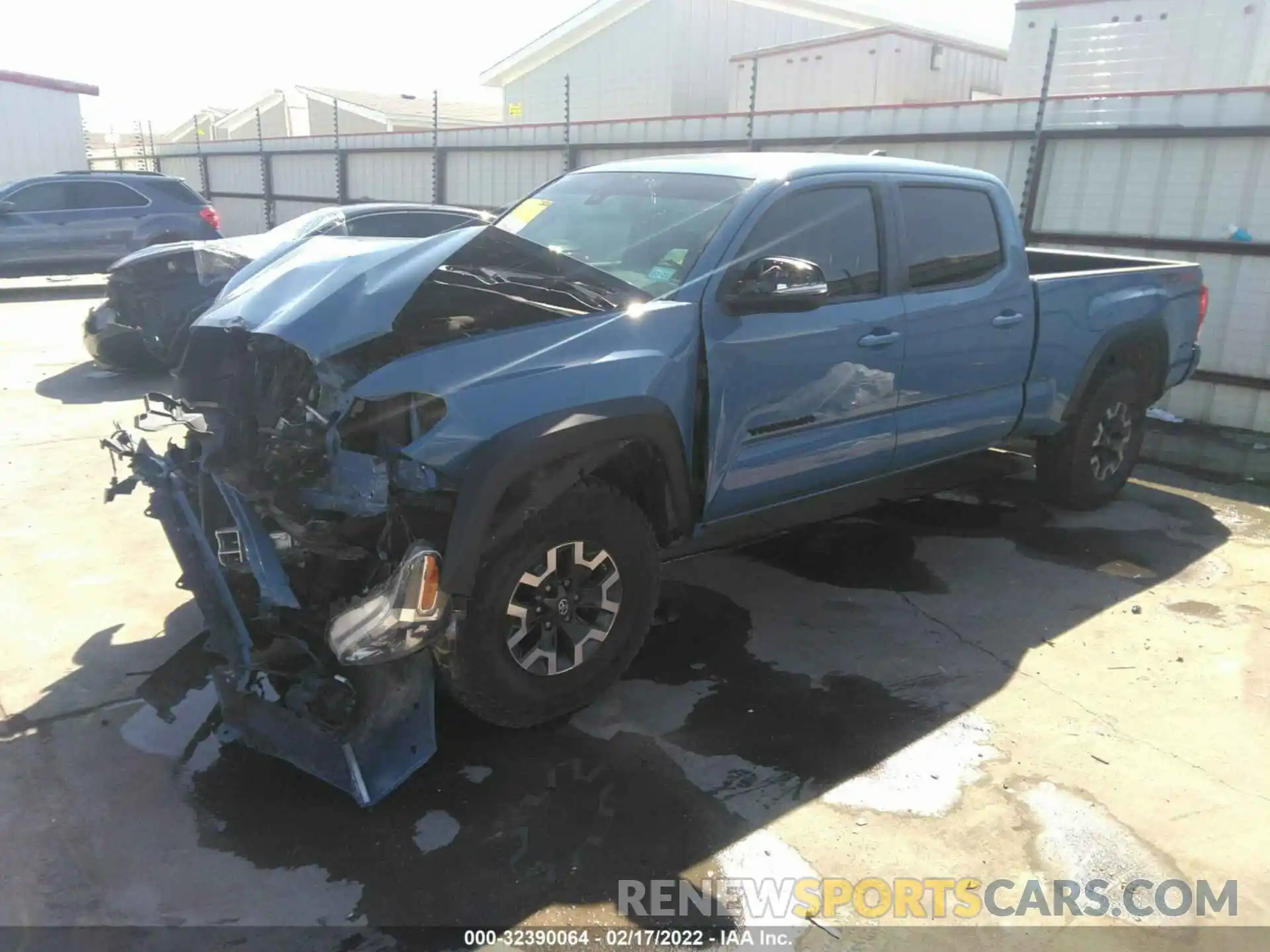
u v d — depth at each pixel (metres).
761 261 3.54
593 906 2.56
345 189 17.81
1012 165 8.12
